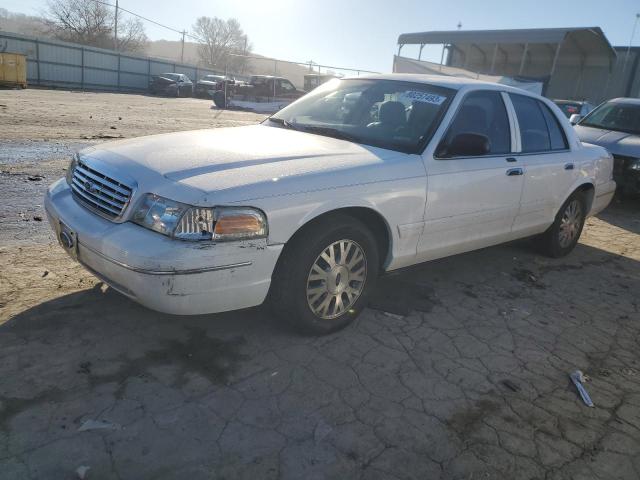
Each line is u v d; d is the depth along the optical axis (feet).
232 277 9.08
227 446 7.66
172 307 8.88
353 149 11.73
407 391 9.41
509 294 14.46
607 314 13.82
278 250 9.50
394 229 11.43
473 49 87.35
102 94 98.02
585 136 28.71
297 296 10.14
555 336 12.21
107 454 7.29
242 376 9.35
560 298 14.58
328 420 8.42
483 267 16.47
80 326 10.38
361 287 11.29
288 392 9.02
